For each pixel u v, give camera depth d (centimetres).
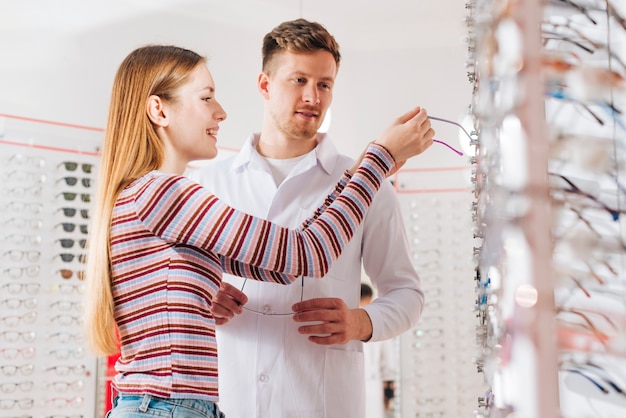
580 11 79
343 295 197
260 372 189
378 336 189
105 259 142
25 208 390
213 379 136
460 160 472
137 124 154
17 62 394
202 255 142
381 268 208
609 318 71
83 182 402
